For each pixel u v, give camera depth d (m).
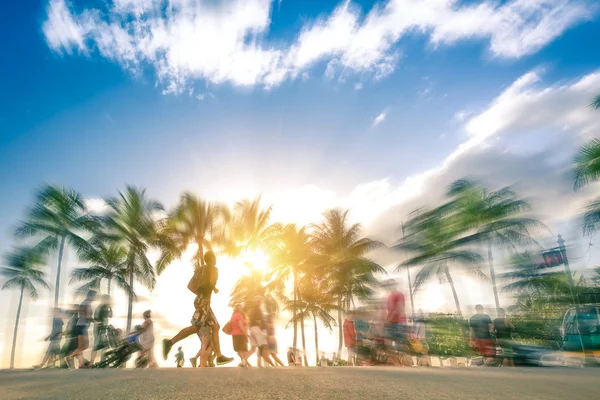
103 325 10.04
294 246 39.06
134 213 31.98
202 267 6.80
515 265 23.62
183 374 4.02
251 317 9.07
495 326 8.74
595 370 5.34
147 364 9.52
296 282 39.16
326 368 4.98
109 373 4.23
